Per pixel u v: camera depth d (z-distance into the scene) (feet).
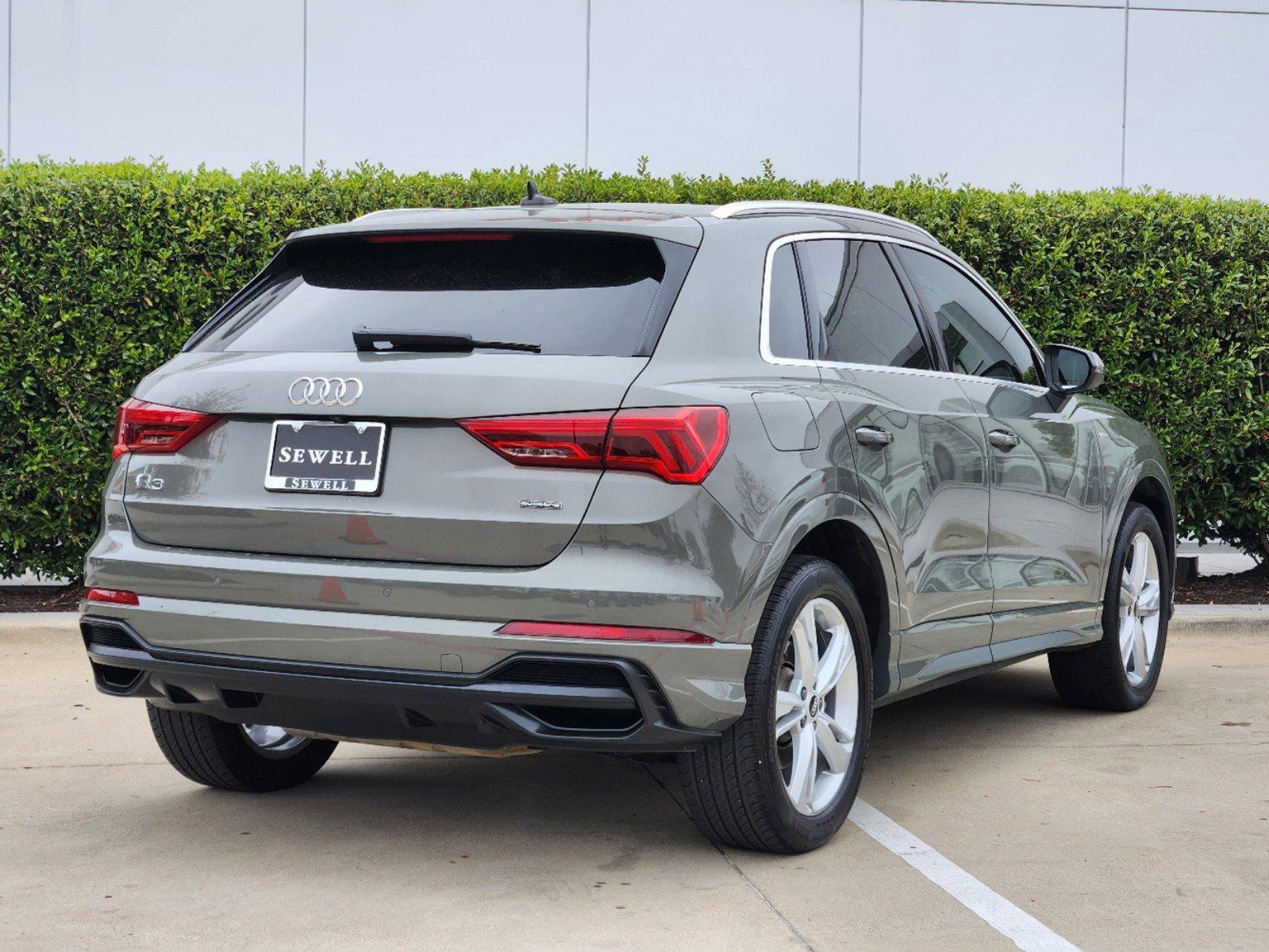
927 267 16.06
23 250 24.70
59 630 23.49
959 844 13.01
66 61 34.32
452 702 10.97
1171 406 26.61
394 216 13.38
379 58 35.27
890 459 13.39
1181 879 12.02
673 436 10.95
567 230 12.26
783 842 12.30
